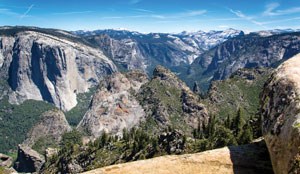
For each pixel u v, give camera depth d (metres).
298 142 29.48
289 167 29.30
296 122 30.92
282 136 31.92
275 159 31.91
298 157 28.73
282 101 34.91
